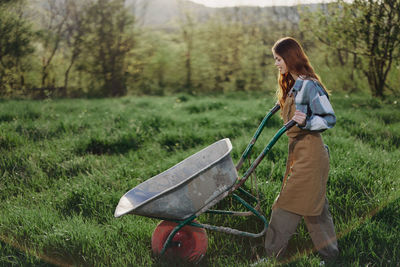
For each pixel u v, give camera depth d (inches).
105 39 609.6
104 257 120.4
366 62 438.6
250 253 127.6
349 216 139.4
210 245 129.0
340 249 122.3
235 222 139.6
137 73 650.8
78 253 122.6
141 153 227.9
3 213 148.2
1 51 518.6
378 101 380.2
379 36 384.5
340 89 529.3
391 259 113.7
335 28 405.4
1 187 174.1
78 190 163.8
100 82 625.9
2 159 200.1
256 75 669.3
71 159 205.5
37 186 179.2
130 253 120.8
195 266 117.5
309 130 106.0
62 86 603.8
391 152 207.3
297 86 107.4
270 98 446.6
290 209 110.7
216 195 111.0
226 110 353.4
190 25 687.1
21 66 551.2
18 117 302.4
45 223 136.5
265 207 143.7
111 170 190.2
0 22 506.6
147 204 103.7
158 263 115.2
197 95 586.6
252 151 204.5
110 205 153.3
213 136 253.0
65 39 590.9
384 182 157.1
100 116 328.2
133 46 634.2
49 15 565.0
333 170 164.2
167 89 669.9
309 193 108.3
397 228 128.9
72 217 147.9
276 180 164.2
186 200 107.0
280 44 109.8
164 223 117.6
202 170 105.5
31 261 118.3
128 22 614.9
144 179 181.9
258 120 292.7
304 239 129.0
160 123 293.1
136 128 270.2
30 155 207.8
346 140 220.2
